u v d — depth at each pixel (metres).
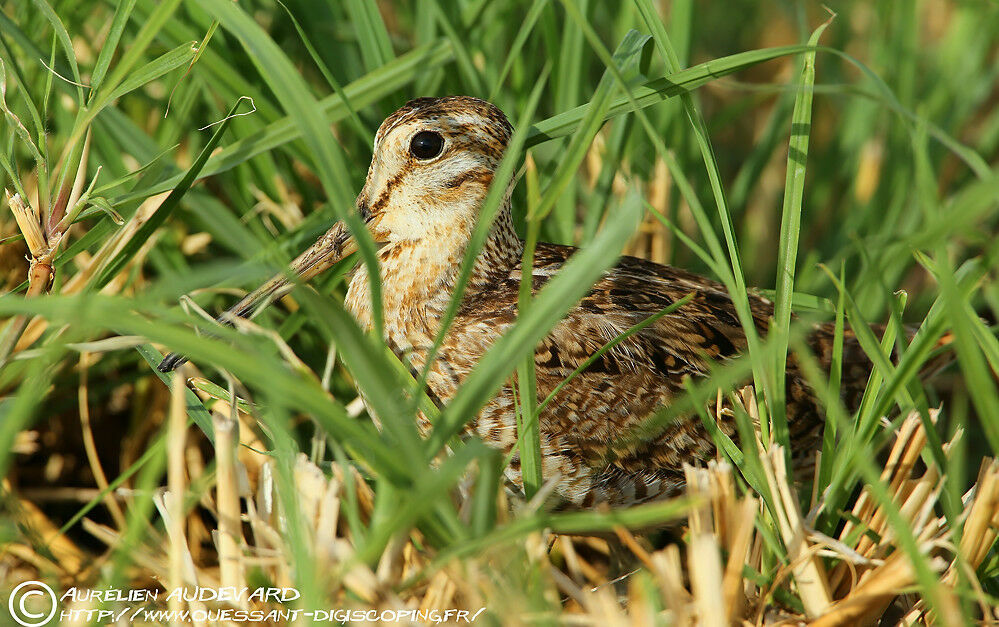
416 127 7.19
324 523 5.15
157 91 8.69
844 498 6.07
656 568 5.23
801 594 5.79
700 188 9.77
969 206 4.80
